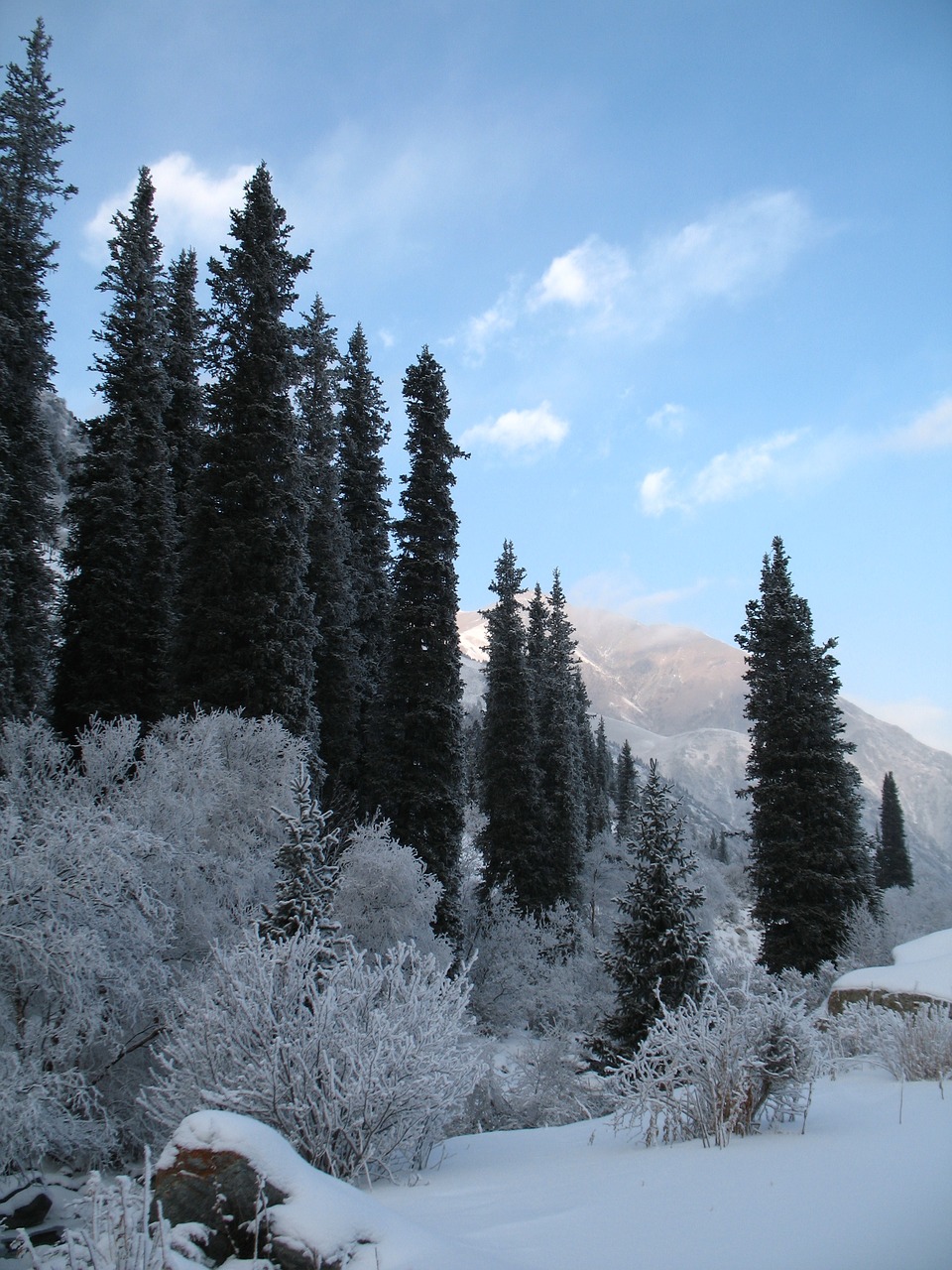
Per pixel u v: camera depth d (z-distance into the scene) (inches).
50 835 401.7
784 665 1114.1
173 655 900.6
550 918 1259.8
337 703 1122.0
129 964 416.8
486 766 1403.8
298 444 1042.1
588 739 2549.2
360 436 1432.1
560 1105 539.5
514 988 1044.5
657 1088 279.7
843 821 1024.9
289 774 689.0
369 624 1352.1
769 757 1067.9
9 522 852.0
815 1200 167.2
